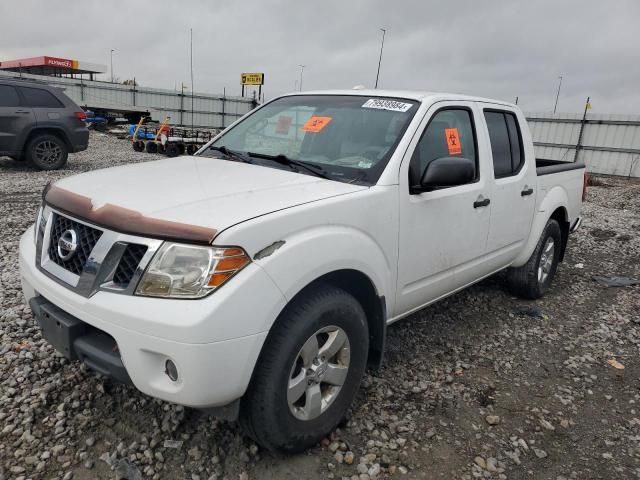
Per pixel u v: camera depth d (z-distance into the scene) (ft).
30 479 7.65
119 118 103.30
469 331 14.03
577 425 10.03
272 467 8.25
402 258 9.97
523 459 8.96
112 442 8.54
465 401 10.59
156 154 59.26
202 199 7.80
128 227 7.09
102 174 9.61
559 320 15.28
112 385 10.01
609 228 29.96
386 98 11.38
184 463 8.18
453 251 11.51
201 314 6.56
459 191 11.32
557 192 16.30
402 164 9.81
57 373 10.33
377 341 9.88
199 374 6.64
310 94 12.78
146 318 6.68
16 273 15.92
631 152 66.95
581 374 12.05
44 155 38.09
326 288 8.32
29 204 26.43
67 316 7.68
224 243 6.81
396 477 8.29
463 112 12.23
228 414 7.43
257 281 6.98
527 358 12.71
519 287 16.35
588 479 8.56
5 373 10.24
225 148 11.84
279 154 11.00
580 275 20.24
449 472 8.50
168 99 104.78
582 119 69.67
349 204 8.59
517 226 14.17
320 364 8.37
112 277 7.17
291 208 7.77
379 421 9.65
